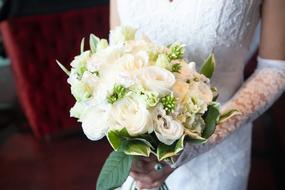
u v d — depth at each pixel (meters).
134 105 0.75
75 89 0.81
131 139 0.78
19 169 2.78
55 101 2.98
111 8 1.25
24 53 2.71
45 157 2.89
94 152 2.92
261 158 2.66
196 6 1.04
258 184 2.46
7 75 4.22
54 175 2.70
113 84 0.75
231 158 1.28
